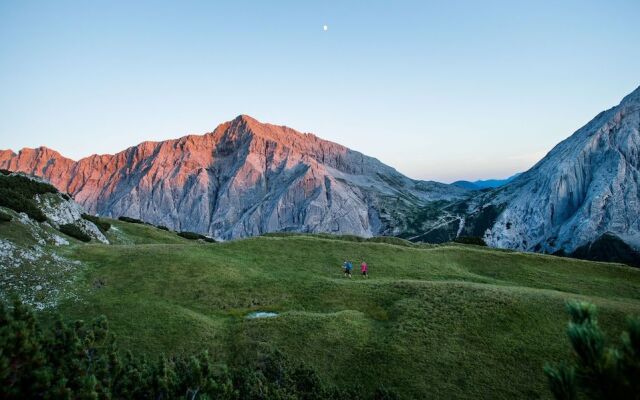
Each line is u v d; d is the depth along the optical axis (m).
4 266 44.75
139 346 37.47
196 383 21.62
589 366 8.35
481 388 33.00
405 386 33.81
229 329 42.25
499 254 72.38
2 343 16.16
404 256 69.88
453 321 41.94
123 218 125.25
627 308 42.84
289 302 49.59
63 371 19.09
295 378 30.08
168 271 55.03
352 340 40.44
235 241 73.12
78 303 43.62
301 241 74.50
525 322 41.38
